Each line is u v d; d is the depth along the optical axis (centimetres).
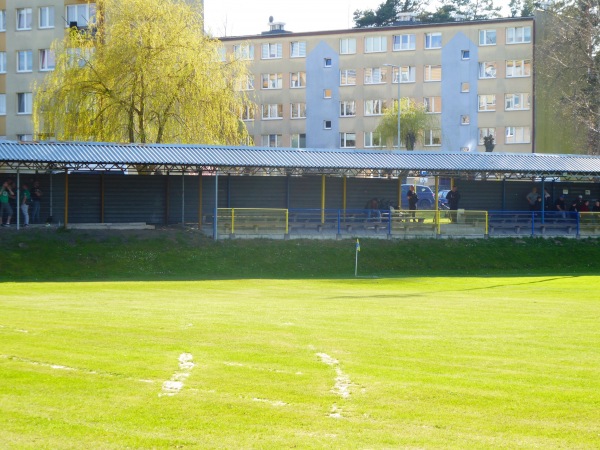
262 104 8825
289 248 4312
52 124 5025
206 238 4309
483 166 4972
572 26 7062
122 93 4931
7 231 4072
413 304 2542
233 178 4928
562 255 4691
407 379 1373
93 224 4412
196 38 5131
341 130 8631
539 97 8056
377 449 1037
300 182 5059
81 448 1032
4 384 1322
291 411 1190
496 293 3033
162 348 1625
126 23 5003
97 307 2338
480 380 1368
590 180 5644
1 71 6969
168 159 4331
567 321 2106
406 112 8069
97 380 1355
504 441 1068
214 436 1080
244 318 2092
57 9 6831
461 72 8312
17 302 2478
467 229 4859
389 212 4716
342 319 2094
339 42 8631
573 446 1051
